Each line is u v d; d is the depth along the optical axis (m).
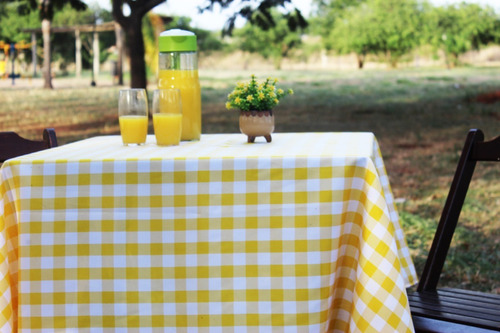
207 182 1.74
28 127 10.55
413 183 6.57
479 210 5.23
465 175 2.33
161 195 1.75
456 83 12.59
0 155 2.36
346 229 1.78
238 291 1.76
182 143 2.18
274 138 2.30
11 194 1.77
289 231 1.75
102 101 12.07
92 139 2.47
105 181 1.75
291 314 1.76
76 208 1.76
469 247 4.28
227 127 10.29
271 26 8.62
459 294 2.14
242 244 1.75
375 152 2.33
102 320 1.78
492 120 10.11
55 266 1.77
